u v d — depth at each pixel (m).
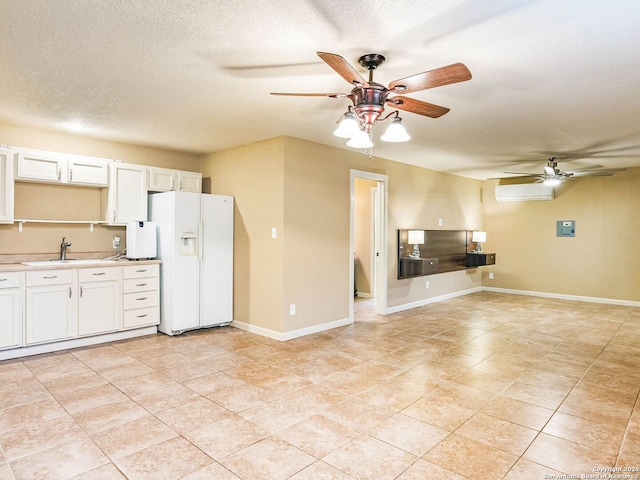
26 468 2.08
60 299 4.04
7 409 2.75
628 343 4.51
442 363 3.80
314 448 2.30
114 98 3.25
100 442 2.34
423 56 2.45
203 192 5.60
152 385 3.20
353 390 3.13
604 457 2.23
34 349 3.93
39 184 4.36
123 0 1.87
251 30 2.15
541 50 2.35
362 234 7.59
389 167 5.98
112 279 4.39
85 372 3.47
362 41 2.26
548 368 3.68
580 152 5.36
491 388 3.21
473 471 2.09
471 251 8.02
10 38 2.25
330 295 5.05
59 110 3.58
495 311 6.27
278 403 2.89
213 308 4.96
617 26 2.06
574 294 7.37
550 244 7.63
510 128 4.12
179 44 2.32
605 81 2.83
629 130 4.18
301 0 1.86
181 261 4.68
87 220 4.70
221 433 2.46
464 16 1.98
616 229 6.93
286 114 3.66
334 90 3.07
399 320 5.60
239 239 5.04
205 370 3.54
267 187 4.64
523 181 7.89
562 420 2.67
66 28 2.14
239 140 4.70
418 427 2.56
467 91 3.04
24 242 4.29
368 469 2.10
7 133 4.06
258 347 4.23
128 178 4.73
